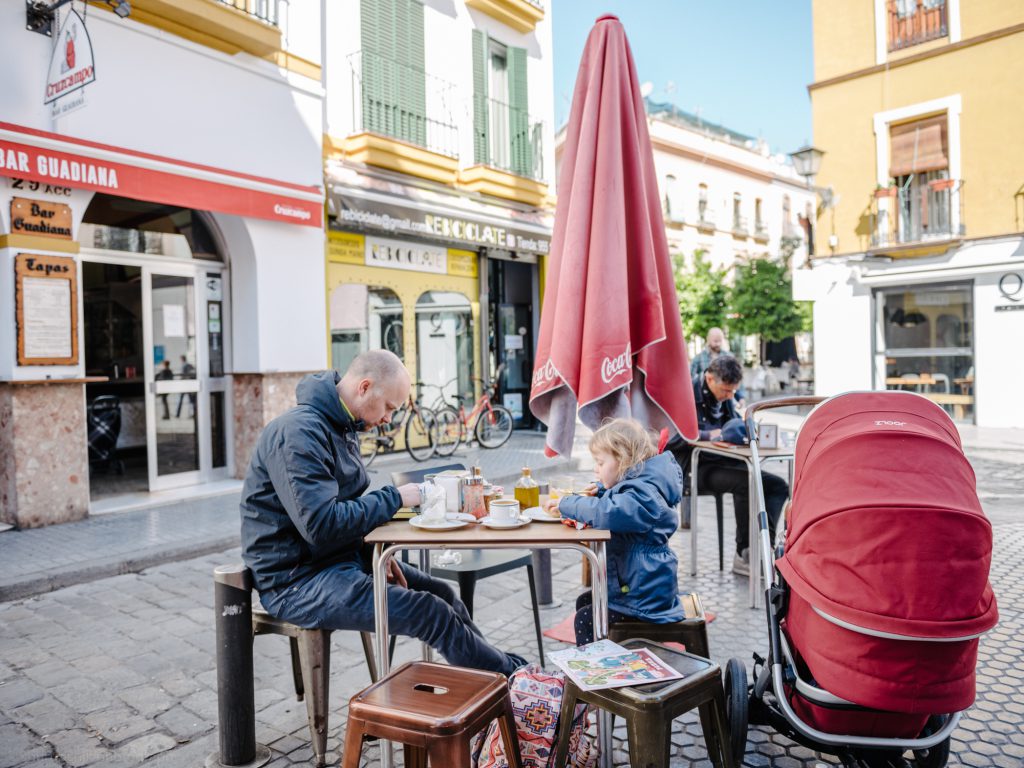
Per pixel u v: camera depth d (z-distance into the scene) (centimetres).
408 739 214
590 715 327
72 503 701
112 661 406
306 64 951
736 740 276
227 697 298
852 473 250
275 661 411
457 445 1171
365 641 351
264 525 296
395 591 291
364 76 1088
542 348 398
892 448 250
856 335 1677
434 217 1151
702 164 3058
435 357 1250
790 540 273
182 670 394
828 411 283
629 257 398
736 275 2630
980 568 230
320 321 970
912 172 1628
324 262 989
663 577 309
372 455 1038
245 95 873
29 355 669
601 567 271
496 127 1352
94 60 679
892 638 227
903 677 230
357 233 1107
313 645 295
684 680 239
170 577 564
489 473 962
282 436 290
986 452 1150
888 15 1623
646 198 399
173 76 794
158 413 843
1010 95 1481
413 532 284
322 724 295
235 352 915
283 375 919
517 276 1501
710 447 502
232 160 859
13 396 659
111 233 797
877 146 1656
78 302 706
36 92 674
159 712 347
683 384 399
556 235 408
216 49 834
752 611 467
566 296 379
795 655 273
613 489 307
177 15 768
